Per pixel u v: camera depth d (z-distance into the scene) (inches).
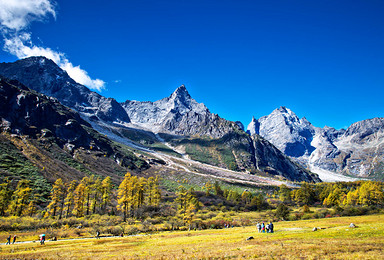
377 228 1521.9
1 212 3339.1
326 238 1323.8
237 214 4505.4
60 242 1980.8
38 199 4195.4
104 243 1900.8
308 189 6727.4
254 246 1264.8
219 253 1168.2
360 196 4911.4
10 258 1333.7
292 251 1067.3
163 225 3102.9
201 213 4451.3
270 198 7691.9
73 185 3794.3
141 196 4062.5
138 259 1184.2
